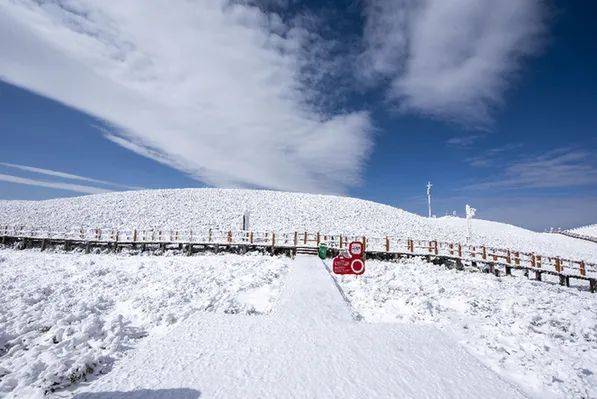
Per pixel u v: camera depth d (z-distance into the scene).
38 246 32.62
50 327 10.70
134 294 15.75
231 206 57.56
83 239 30.61
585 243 64.00
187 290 15.99
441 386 6.55
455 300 14.60
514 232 69.25
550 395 7.18
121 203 58.91
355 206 62.59
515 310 13.19
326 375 6.92
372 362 7.58
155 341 8.73
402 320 12.21
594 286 20.91
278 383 6.57
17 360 8.37
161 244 29.67
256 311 13.31
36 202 65.19
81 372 7.69
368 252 27.50
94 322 10.59
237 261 24.64
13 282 18.33
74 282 18.34
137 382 6.59
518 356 8.88
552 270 23.23
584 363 8.78
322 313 11.25
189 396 6.09
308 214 53.97
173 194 65.75
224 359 7.65
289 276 17.75
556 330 10.98
